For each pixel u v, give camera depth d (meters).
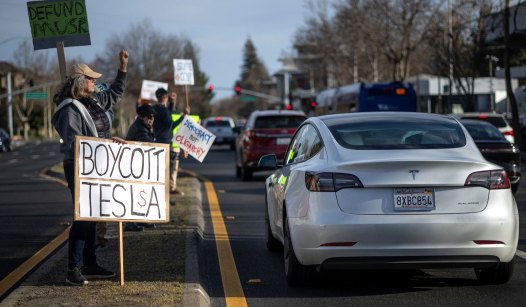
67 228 12.34
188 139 15.03
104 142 7.12
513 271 8.34
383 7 49.25
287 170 8.63
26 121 92.12
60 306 6.56
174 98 16.55
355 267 7.08
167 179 7.41
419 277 8.25
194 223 11.70
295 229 7.41
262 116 21.53
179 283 7.50
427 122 8.12
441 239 6.95
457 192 7.04
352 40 56.84
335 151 7.53
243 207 15.17
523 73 45.94
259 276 8.49
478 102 67.50
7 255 9.95
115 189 7.16
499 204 7.09
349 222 6.96
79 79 7.46
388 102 35.66
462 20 44.84
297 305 7.09
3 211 14.89
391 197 7.01
